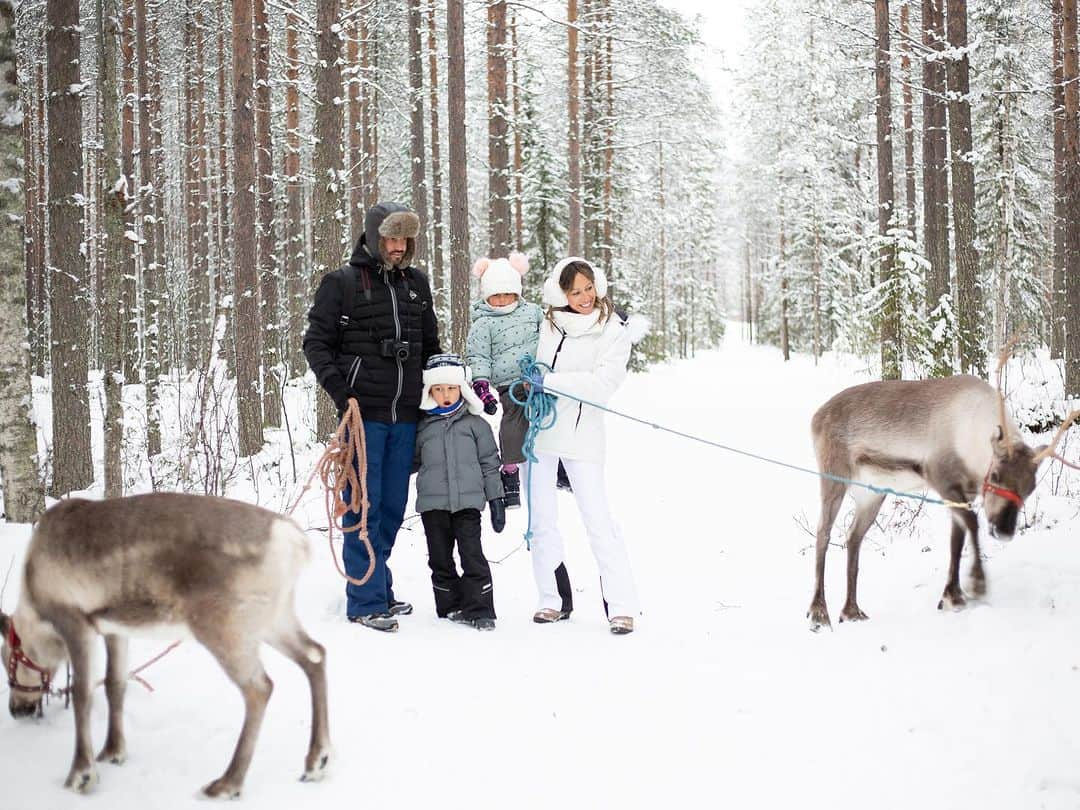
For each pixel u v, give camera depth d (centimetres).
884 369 1756
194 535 321
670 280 4328
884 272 1773
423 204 2116
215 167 2609
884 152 1836
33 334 2209
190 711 397
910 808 328
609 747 383
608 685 453
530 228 2564
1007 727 377
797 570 691
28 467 619
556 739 391
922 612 542
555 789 347
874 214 3269
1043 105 2148
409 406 553
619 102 2548
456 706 423
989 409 516
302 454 1252
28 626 348
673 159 3531
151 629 329
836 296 3606
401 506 558
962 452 520
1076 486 805
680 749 381
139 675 430
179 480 798
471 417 567
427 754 373
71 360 976
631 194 2953
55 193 963
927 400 532
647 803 337
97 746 362
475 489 553
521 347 583
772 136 3903
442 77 2478
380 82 2141
